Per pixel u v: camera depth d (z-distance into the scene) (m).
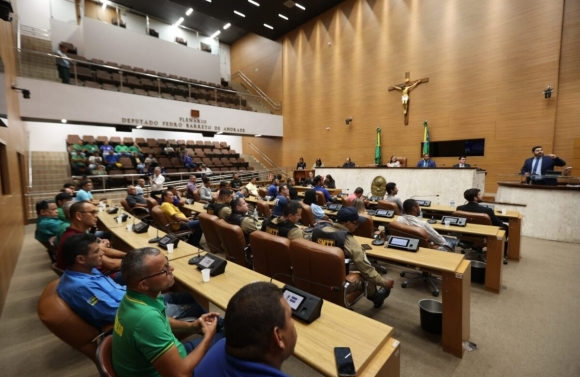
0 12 3.06
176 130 10.55
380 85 9.83
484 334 2.26
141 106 9.44
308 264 2.04
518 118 7.10
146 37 12.19
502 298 2.84
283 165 13.43
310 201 4.58
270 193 6.89
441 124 8.45
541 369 1.87
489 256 2.98
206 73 13.95
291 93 12.89
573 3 6.35
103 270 2.41
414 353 2.05
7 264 3.44
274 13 11.27
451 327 2.01
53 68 8.46
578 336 2.21
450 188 6.50
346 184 8.48
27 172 7.52
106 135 11.43
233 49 16.05
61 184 8.19
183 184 9.44
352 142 10.74
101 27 11.16
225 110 11.45
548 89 6.59
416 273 3.55
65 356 2.17
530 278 3.33
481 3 7.63
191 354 1.20
